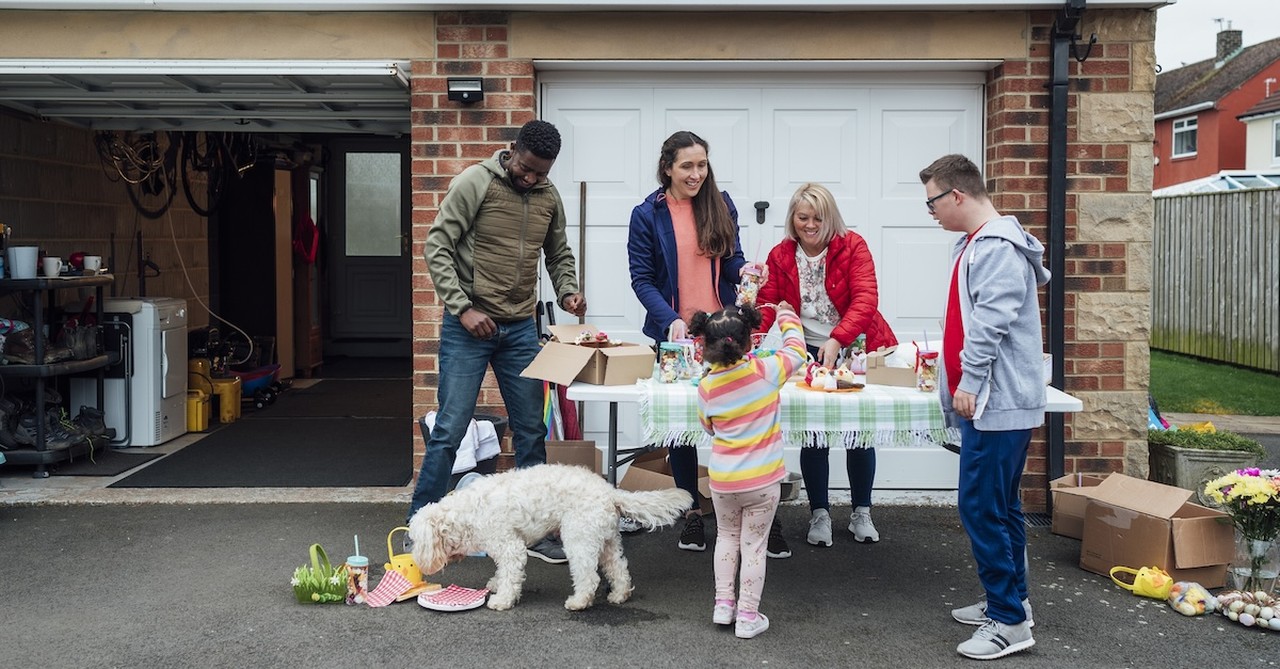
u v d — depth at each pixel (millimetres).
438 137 6004
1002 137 5949
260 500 6070
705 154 5000
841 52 5934
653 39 5949
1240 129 30828
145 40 5980
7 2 5820
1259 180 17797
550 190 5094
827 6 5832
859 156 6219
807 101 6207
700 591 4656
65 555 5094
